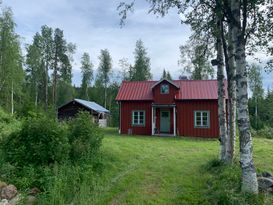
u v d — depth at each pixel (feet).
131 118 82.84
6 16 99.81
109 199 24.22
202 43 37.24
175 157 41.39
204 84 82.12
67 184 25.39
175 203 23.02
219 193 22.59
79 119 35.83
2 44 99.19
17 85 106.11
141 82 88.02
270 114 139.74
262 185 24.49
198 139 70.54
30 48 141.28
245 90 23.97
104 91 180.04
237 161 33.19
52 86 155.02
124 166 34.63
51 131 29.89
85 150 31.68
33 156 28.27
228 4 25.57
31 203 22.72
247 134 23.41
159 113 83.30
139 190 26.21
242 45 24.48
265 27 27.66
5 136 31.55
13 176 25.76
